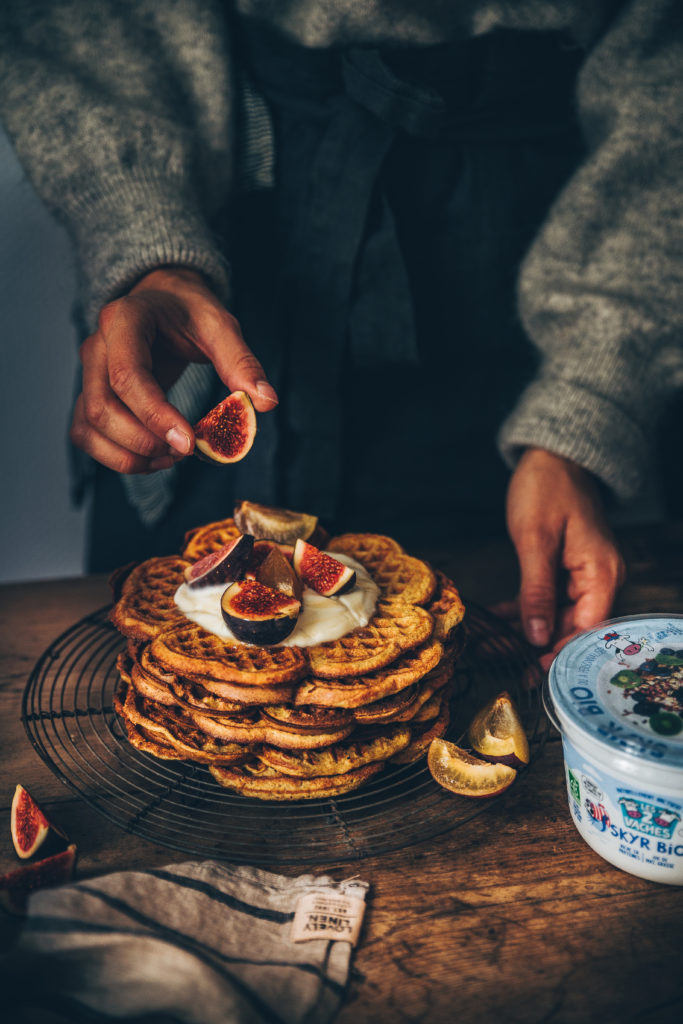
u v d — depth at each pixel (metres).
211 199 0.98
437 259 1.01
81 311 1.04
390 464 1.10
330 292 0.99
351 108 0.94
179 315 0.83
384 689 0.70
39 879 0.67
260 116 0.99
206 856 0.69
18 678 0.85
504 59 0.94
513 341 1.06
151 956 0.62
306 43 0.93
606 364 0.94
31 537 1.58
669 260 0.95
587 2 0.94
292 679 0.69
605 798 0.66
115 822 0.69
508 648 0.86
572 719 0.66
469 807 0.73
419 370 1.06
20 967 0.61
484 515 1.15
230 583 0.74
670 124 0.94
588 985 0.63
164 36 0.94
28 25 0.93
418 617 0.75
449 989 0.63
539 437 0.92
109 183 0.90
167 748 0.72
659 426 1.07
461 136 0.96
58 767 0.76
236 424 0.79
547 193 1.01
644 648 0.70
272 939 0.64
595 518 0.90
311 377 1.02
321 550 0.83
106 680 0.83
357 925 0.65
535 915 0.67
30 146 0.92
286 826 0.71
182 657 0.70
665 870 0.67
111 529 1.18
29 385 1.47
